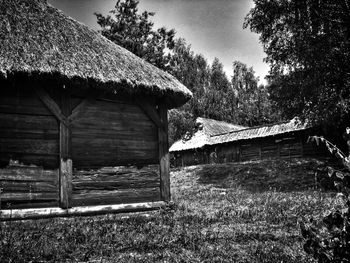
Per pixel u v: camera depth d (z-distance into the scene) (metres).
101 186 9.37
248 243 6.23
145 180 10.12
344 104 18.59
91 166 9.30
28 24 9.15
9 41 8.23
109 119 9.77
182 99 10.21
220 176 23.23
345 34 19.69
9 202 8.12
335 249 3.02
